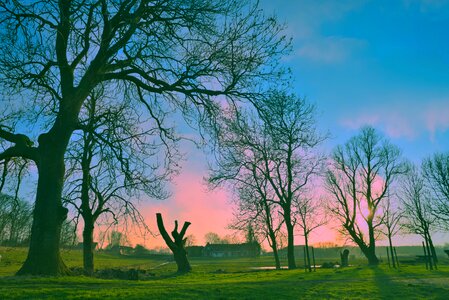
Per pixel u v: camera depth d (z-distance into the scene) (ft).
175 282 66.85
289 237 140.67
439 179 161.07
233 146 68.23
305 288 56.08
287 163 135.64
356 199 172.86
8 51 55.21
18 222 76.48
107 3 61.36
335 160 177.68
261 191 140.46
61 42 61.36
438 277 80.23
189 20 61.77
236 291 49.37
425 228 127.75
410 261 182.39
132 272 84.17
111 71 67.77
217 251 501.15
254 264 254.27
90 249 94.73
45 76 62.13
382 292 53.21
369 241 169.07
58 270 55.16
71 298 37.70
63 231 84.99
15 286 43.73
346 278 77.92
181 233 125.18
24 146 61.52
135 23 63.00
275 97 63.31
